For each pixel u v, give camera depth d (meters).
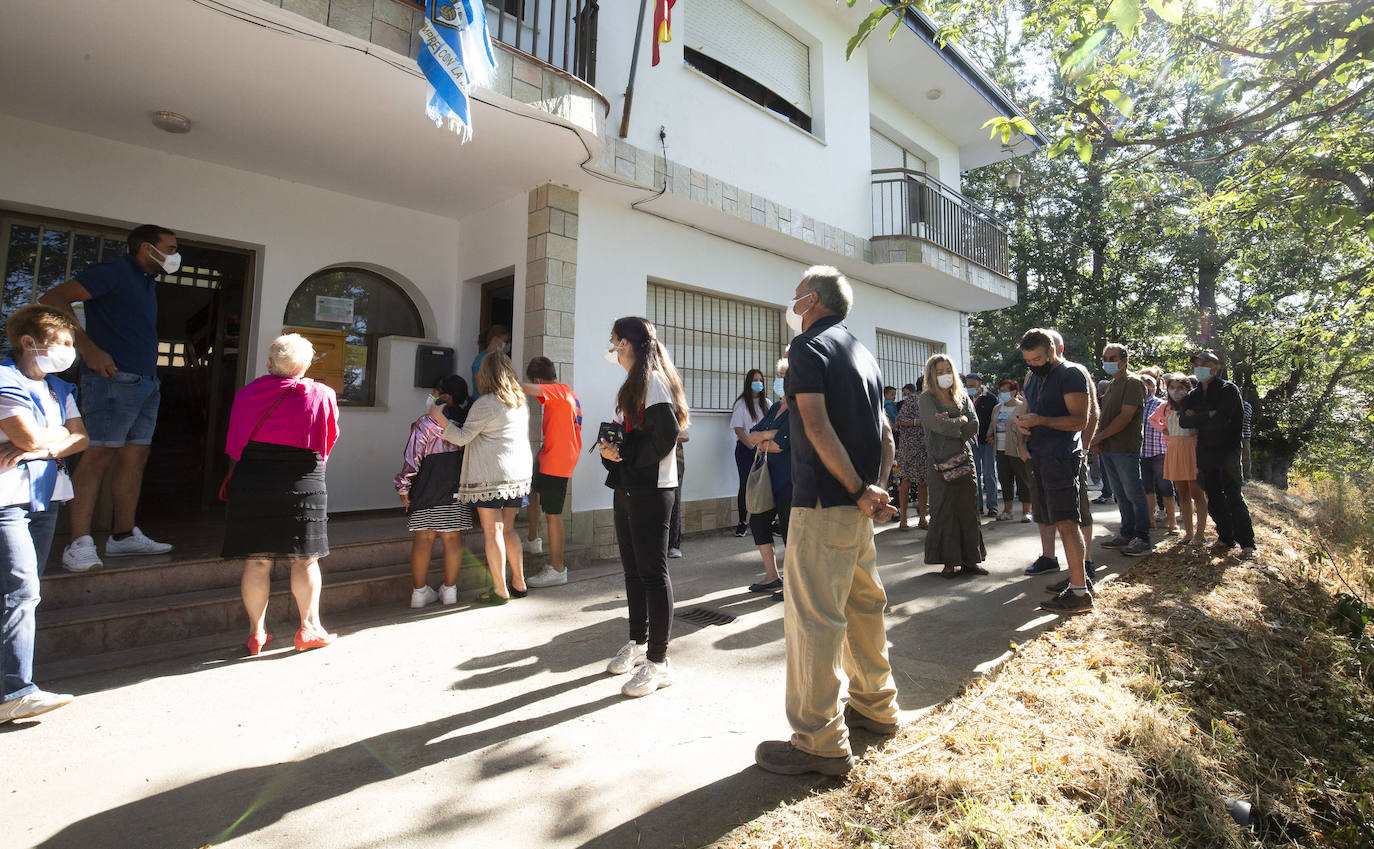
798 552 2.55
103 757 2.67
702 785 2.46
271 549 3.70
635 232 7.16
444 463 4.74
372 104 4.91
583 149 5.67
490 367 4.74
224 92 4.73
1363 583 6.25
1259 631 4.50
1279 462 20.20
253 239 6.07
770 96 8.66
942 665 3.58
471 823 2.24
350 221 6.68
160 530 5.36
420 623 4.42
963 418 5.58
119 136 5.35
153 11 3.82
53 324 3.14
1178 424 6.45
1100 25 4.29
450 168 6.06
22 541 2.98
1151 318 20.72
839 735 2.50
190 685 3.38
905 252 9.49
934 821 2.22
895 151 11.85
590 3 6.01
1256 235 14.37
